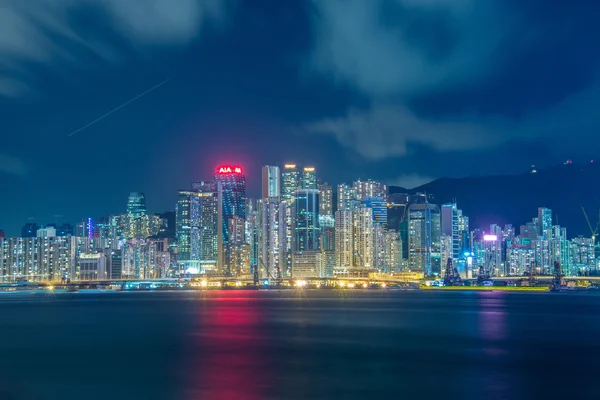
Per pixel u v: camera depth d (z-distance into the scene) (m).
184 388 132.12
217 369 153.50
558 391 127.50
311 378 141.25
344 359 167.25
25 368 157.12
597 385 132.88
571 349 184.38
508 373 146.12
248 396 124.62
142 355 177.12
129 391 130.12
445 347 189.38
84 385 136.50
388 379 139.50
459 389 129.38
